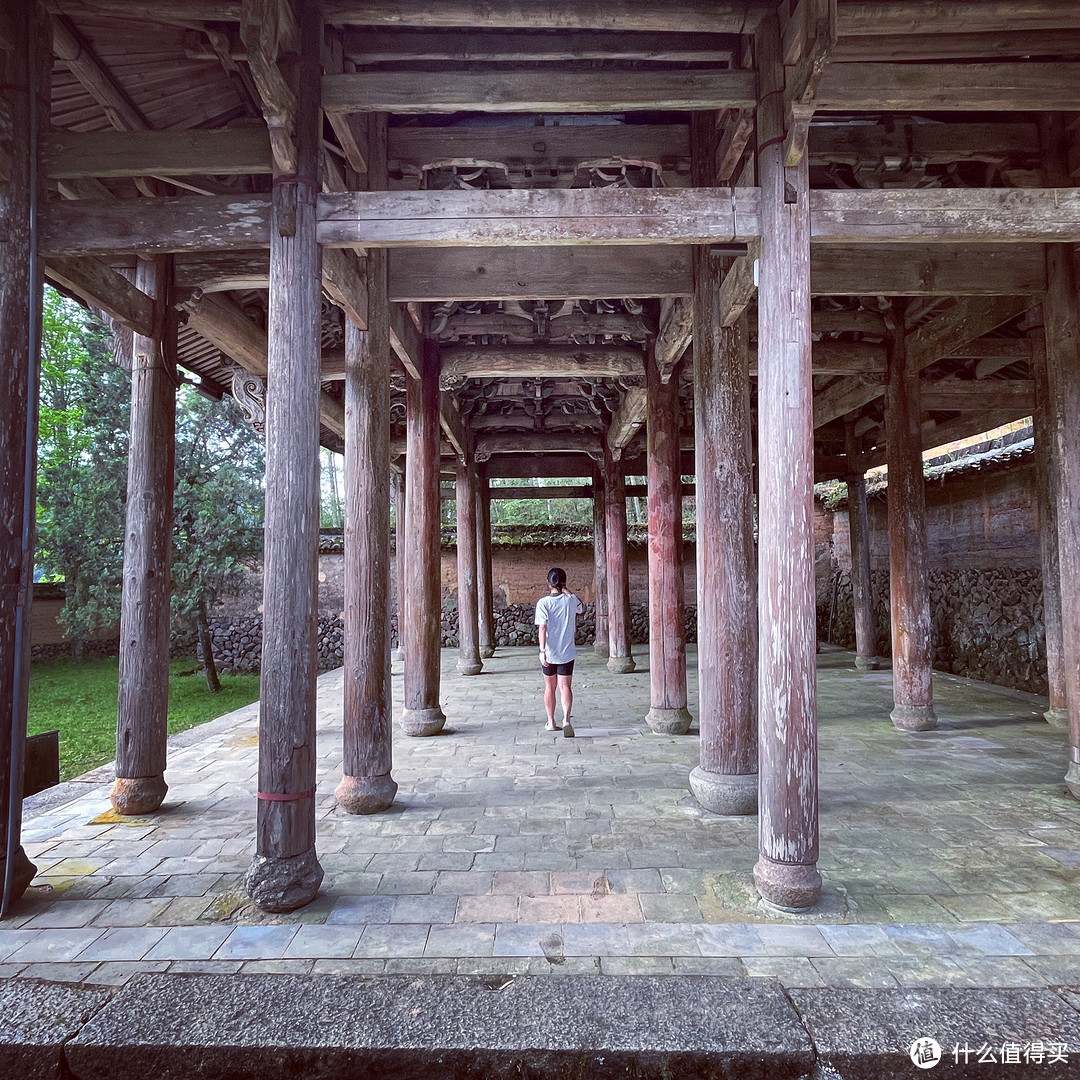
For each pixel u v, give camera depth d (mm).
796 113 3328
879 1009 2355
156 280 4848
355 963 2770
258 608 17516
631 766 5602
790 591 3299
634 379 7391
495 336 7320
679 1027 2283
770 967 2684
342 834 4160
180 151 3605
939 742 6324
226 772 5594
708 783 4531
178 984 2555
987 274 5188
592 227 3566
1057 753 5883
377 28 4152
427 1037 2266
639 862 3695
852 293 5234
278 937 2967
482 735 6863
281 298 3498
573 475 13930
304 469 3465
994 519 10859
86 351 14648
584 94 3734
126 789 4543
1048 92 3602
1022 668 10000
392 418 10836
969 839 3969
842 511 15016
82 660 16938
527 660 13227
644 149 4883
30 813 4609
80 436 14797
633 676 10852
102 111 4453
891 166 4820
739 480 4680
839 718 7477
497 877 3531
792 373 3395
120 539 14289
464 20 3719
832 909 3143
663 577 6906
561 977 2568
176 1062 2283
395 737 6836
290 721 3334
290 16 3561
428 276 5320
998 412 9688
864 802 4637
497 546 16578
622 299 6652
